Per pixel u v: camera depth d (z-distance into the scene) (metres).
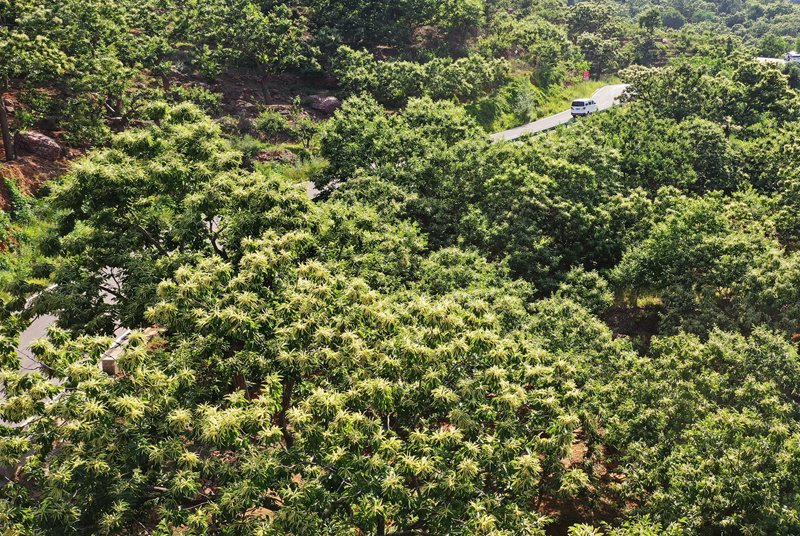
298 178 48.94
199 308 15.66
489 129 66.75
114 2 56.12
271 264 16.98
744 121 58.12
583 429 18.44
